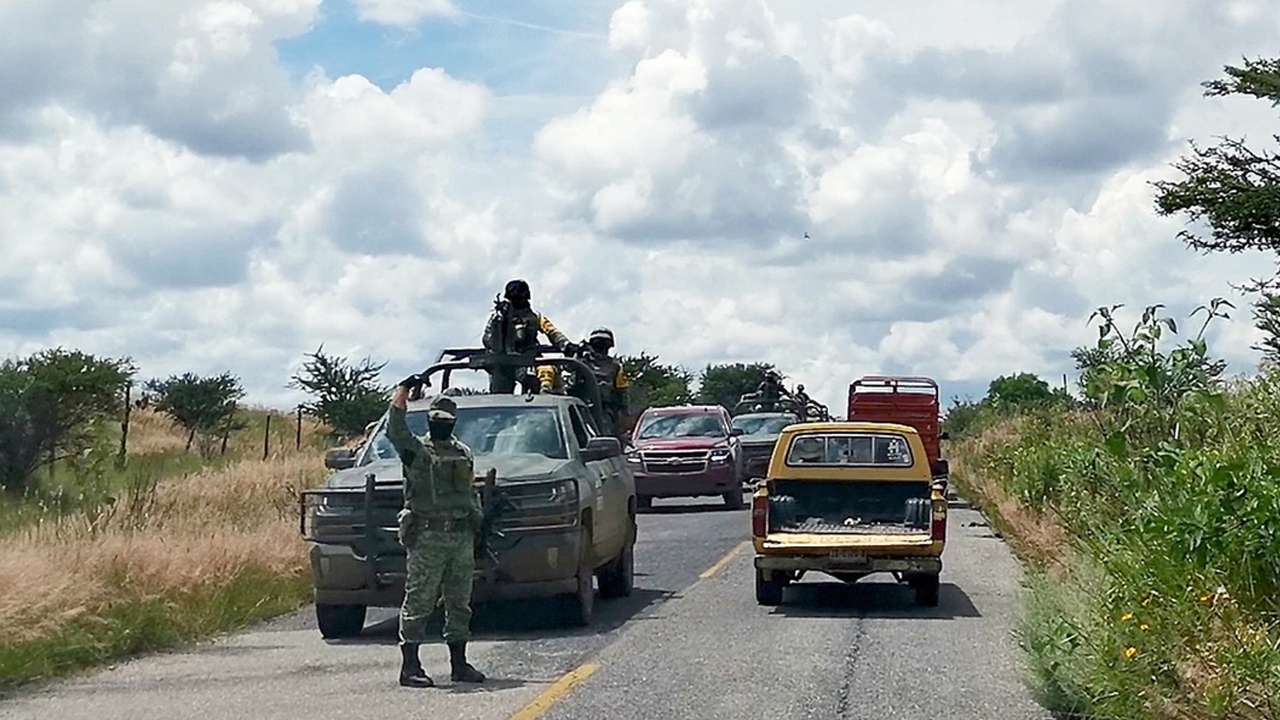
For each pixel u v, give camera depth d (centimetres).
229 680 1143
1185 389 1388
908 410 3475
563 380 1769
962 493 3481
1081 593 1104
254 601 1533
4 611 1218
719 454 3153
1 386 3153
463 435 1480
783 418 3850
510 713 991
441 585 1120
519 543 1334
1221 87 3409
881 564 1523
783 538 1552
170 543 1592
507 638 1341
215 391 4953
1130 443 1451
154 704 1045
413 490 1116
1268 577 959
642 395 6450
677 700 1029
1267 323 2892
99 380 3244
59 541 1619
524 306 1761
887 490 1673
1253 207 3306
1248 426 1336
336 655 1268
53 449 3195
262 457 3809
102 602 1326
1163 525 1006
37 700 1066
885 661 1194
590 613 1423
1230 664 850
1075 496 1634
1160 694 876
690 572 1891
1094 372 1451
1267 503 953
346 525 1340
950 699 1030
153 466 3534
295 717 989
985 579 1795
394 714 994
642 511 3169
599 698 1039
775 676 1124
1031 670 1032
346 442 4216
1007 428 4234
